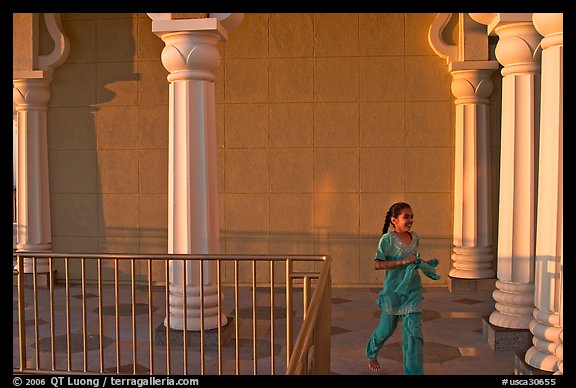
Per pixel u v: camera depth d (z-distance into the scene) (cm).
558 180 513
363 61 988
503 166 662
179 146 679
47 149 1041
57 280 1040
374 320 776
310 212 1004
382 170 993
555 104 512
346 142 996
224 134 1011
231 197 1015
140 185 1031
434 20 966
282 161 1005
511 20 628
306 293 505
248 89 1005
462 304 860
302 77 998
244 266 1015
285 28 997
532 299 640
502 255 662
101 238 1042
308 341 320
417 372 518
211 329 665
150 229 1031
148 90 1024
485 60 917
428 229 991
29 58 997
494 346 635
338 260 1002
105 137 1035
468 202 948
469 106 945
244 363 604
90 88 1035
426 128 986
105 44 1030
